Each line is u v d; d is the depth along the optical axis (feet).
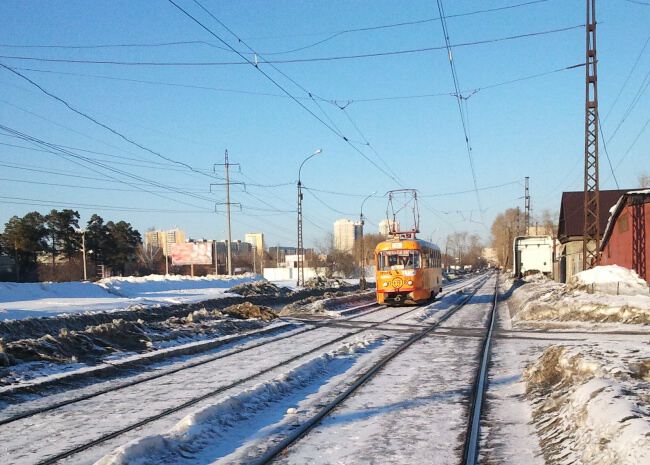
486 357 44.39
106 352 47.83
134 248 277.85
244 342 59.16
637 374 26.55
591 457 17.49
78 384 36.45
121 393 33.60
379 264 105.70
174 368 42.75
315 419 25.98
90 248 248.52
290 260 430.20
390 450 21.58
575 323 67.05
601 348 33.17
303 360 45.37
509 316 86.43
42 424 26.37
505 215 413.59
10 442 23.48
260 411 27.71
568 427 21.45
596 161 89.92
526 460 20.12
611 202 129.90
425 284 107.34
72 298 108.06
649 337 54.95
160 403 30.50
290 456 20.99
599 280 80.12
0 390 32.17
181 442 21.67
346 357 45.34
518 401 29.45
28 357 42.34
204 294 137.39
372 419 26.23
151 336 55.21
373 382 34.96
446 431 24.04
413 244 104.78
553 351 34.12
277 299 140.97
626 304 67.82
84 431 25.02
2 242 224.12
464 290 172.14
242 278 194.70
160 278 177.78
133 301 105.81
